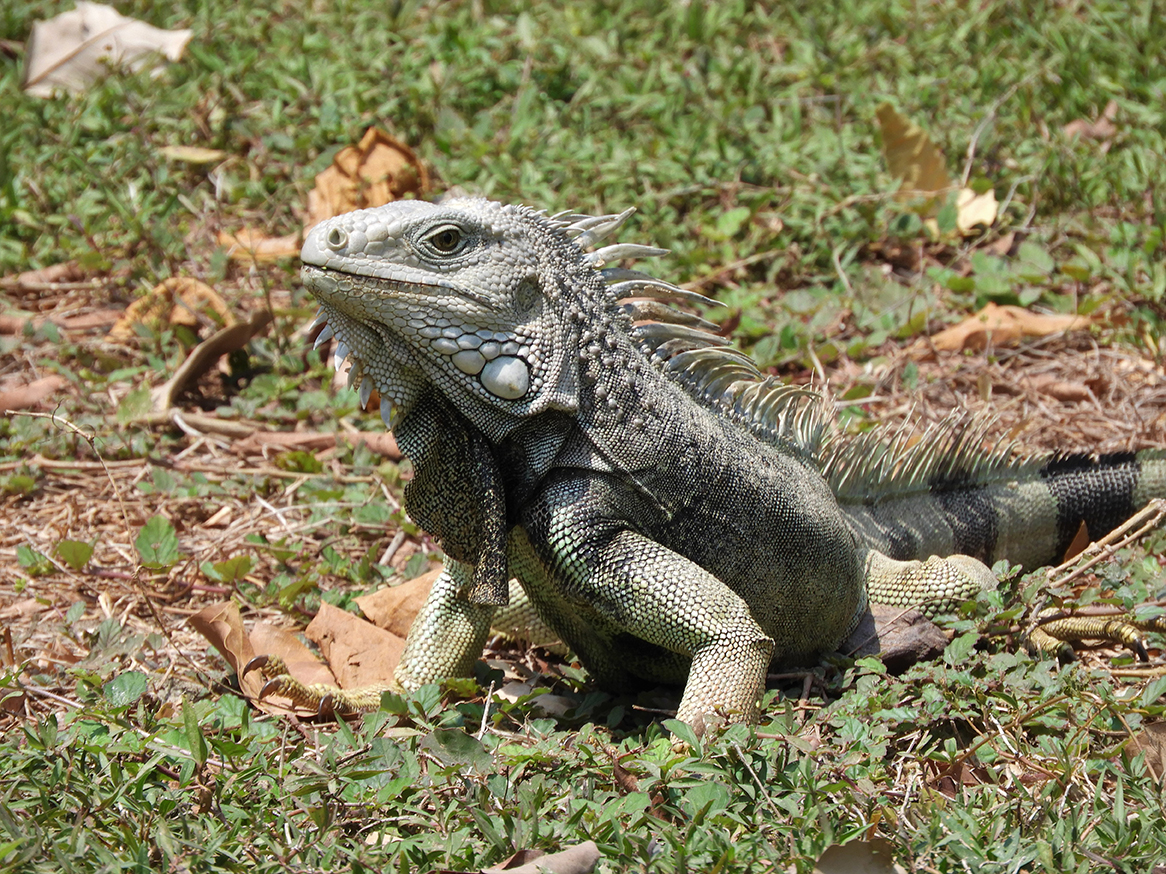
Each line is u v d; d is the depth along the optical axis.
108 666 8.21
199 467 11.70
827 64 18.05
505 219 7.27
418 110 16.53
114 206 14.93
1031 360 13.60
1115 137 16.42
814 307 13.72
